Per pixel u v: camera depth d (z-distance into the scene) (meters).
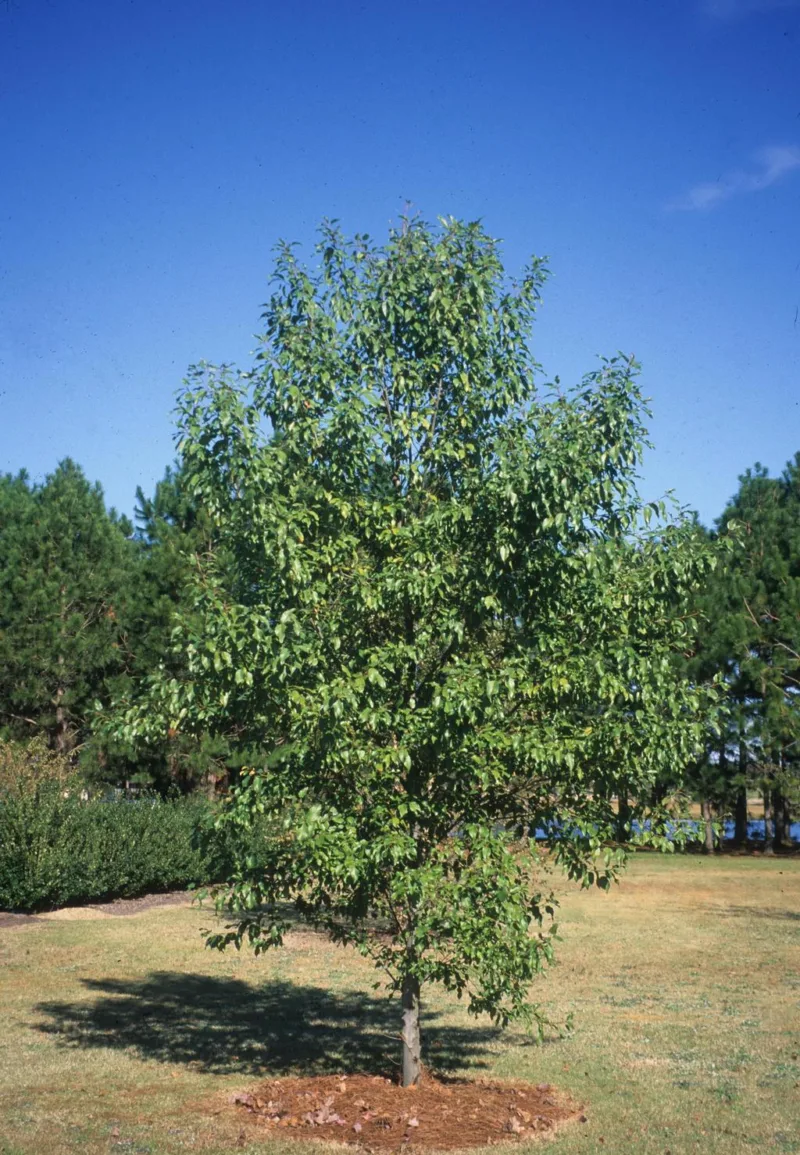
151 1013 11.03
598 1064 8.93
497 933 6.89
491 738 6.60
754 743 31.00
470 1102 7.47
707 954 15.16
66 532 29.58
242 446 7.24
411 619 7.49
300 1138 6.64
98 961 14.12
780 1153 6.48
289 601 7.24
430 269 7.88
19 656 27.41
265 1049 9.47
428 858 7.12
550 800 7.34
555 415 7.52
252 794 7.11
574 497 6.94
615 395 7.42
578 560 7.07
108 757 27.95
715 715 7.29
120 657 28.89
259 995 12.12
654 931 17.39
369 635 7.51
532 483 6.98
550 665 6.94
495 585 7.30
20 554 29.05
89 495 32.47
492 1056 9.26
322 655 6.88
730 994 12.26
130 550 31.69
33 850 18.39
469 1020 10.88
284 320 7.80
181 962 14.17
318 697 6.70
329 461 7.75
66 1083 8.06
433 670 7.48
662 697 6.99
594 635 7.28
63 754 26.97
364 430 7.49
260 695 7.16
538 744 6.62
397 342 8.08
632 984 12.87
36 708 28.75
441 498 7.98
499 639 7.65
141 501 33.31
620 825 7.41
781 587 30.84
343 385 7.63
